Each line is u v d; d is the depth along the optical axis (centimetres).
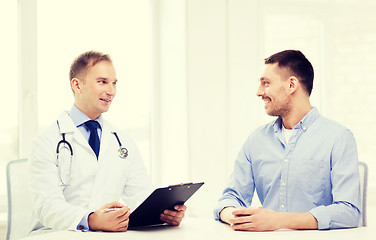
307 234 168
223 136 371
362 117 436
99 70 222
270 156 210
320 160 200
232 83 374
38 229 214
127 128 371
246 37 379
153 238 163
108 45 358
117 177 224
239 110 377
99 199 218
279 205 206
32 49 330
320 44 423
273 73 204
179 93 365
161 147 380
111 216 177
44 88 334
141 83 375
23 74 328
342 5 425
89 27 349
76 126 225
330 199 201
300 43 416
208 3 365
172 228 184
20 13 327
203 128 365
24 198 223
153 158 379
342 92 429
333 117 427
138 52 373
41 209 198
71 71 226
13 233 220
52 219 193
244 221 176
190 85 360
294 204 203
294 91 203
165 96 376
